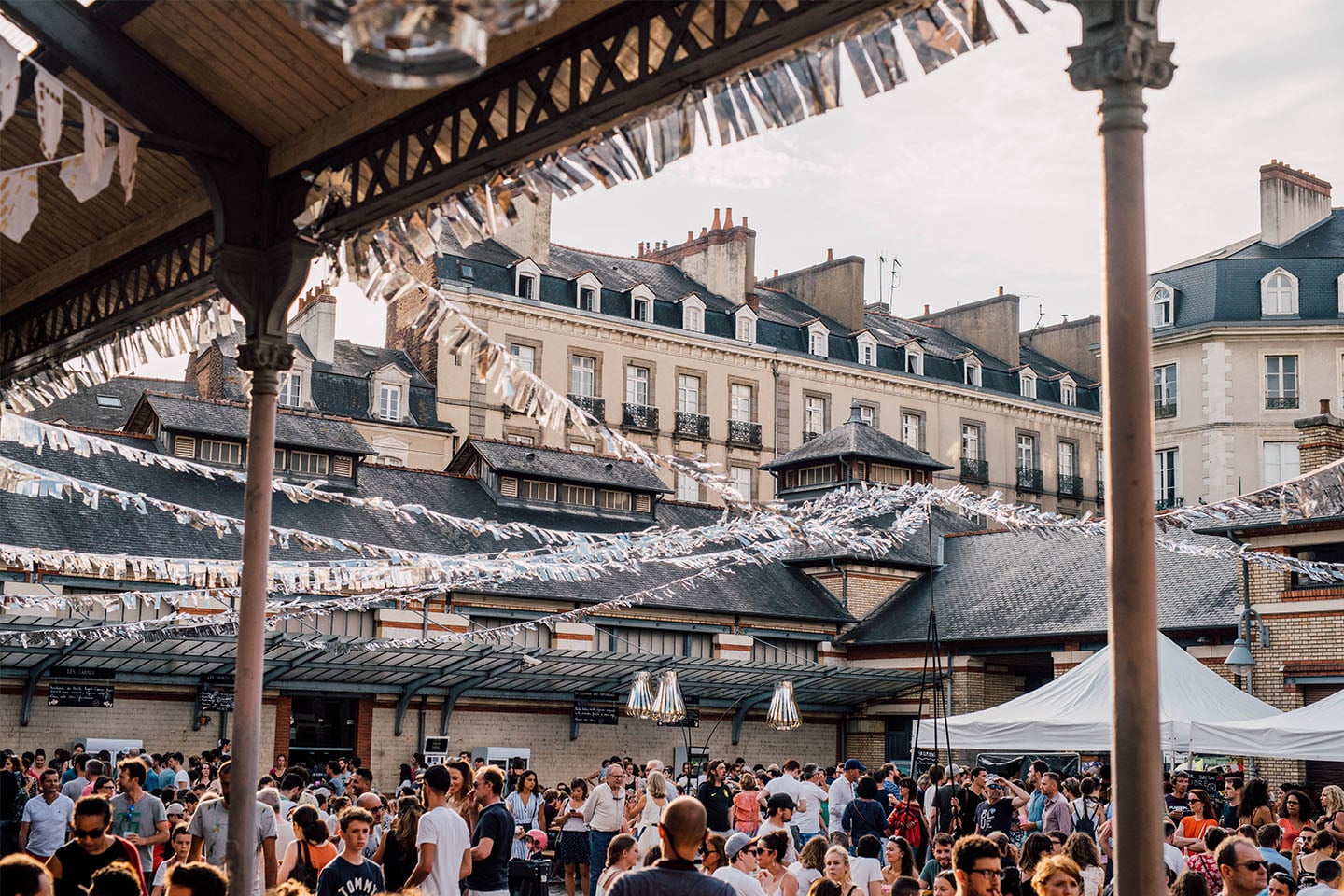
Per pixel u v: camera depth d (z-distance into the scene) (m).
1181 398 52.88
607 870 9.82
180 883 5.10
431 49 3.23
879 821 15.11
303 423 34.75
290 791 14.83
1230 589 30.42
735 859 9.56
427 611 30.25
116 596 16.98
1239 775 20.69
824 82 6.33
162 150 8.82
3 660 24.67
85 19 8.40
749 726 35.03
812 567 39.00
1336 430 26.53
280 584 15.43
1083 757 28.06
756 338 55.56
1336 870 8.41
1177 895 7.95
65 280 11.33
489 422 49.12
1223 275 52.56
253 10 7.85
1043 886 6.93
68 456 30.59
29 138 10.04
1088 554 35.41
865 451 42.06
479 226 8.09
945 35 6.01
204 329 10.64
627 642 33.62
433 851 8.89
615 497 39.03
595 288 51.62
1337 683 25.89
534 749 31.70
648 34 6.72
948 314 66.62
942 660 34.78
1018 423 62.84
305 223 8.84
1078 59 5.59
